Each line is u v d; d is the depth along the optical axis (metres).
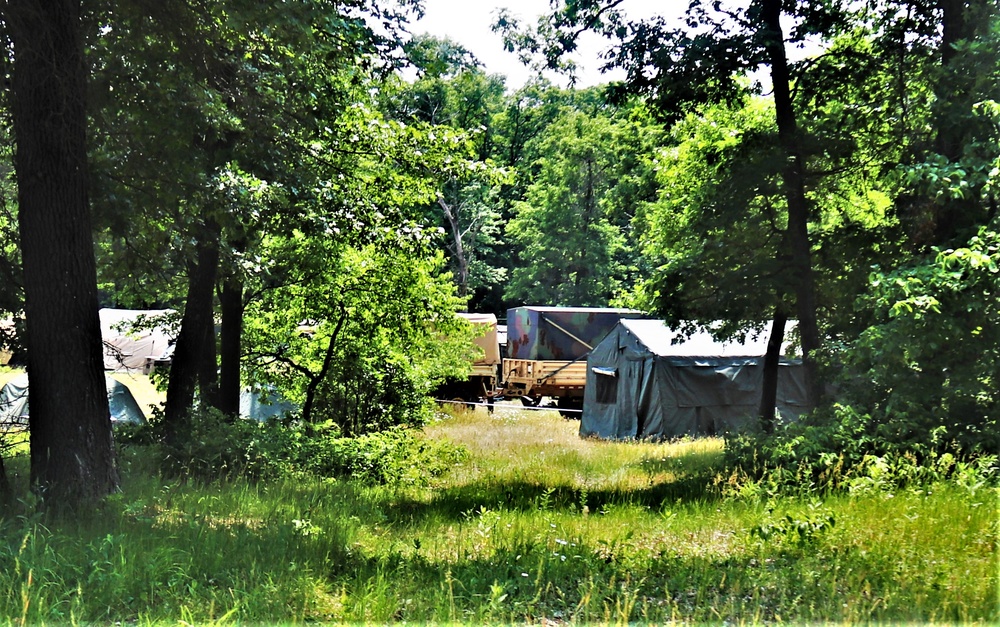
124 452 12.92
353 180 15.60
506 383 35.97
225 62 11.54
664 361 24.53
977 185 12.74
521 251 61.03
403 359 19.83
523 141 63.56
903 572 6.44
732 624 5.42
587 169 56.44
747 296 17.58
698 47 15.88
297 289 17.81
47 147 8.72
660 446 22.06
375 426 20.19
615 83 17.08
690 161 19.56
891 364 12.11
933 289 11.43
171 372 14.25
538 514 10.38
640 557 7.52
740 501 10.55
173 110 10.88
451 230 58.44
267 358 20.16
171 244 12.46
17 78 8.75
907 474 10.10
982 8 13.98
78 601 5.20
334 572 6.91
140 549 6.57
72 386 8.71
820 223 19.20
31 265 8.72
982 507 8.41
